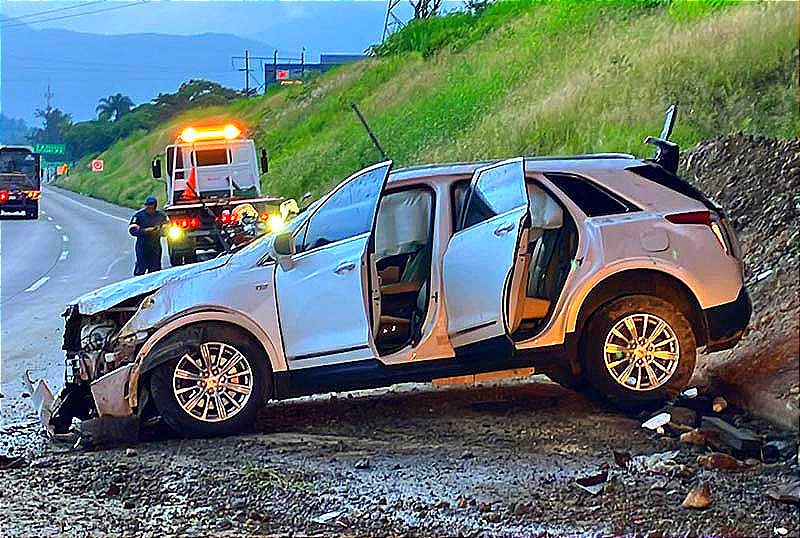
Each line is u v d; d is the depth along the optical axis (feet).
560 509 19.74
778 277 33.83
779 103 49.75
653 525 18.76
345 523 19.47
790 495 19.42
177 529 19.53
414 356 25.63
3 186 135.74
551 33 89.81
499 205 24.95
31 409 30.07
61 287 65.21
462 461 22.99
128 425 25.54
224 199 67.00
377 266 26.91
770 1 57.06
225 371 25.45
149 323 25.29
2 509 20.74
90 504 21.07
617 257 25.89
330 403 29.17
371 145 99.30
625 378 25.94
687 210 26.53
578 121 68.64
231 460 23.58
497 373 26.58
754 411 25.21
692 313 26.45
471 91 92.94
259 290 25.64
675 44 65.05
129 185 167.22
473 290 24.99
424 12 123.75
